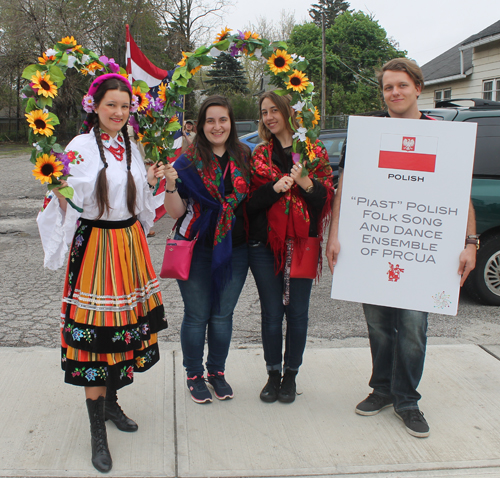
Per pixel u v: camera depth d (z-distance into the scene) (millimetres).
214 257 2734
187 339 2926
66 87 25156
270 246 2836
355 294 2738
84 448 2504
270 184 2705
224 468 2389
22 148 27328
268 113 2781
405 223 2664
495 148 4551
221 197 2748
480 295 4723
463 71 17359
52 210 2258
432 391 3123
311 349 3703
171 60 31266
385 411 2910
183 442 2578
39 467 2357
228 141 2830
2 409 2822
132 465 2393
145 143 2631
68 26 26219
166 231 7855
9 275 5504
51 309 4492
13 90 30844
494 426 2756
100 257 2375
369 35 37844
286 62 2684
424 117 2727
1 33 26797
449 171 2605
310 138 2652
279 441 2604
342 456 2490
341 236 2727
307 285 2906
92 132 2391
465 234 2627
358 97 35031
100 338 2334
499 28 15469
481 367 3422
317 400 3016
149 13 27906
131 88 2449
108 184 2348
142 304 2521
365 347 3766
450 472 2391
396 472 2385
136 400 2967
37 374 3211
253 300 4848
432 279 2664
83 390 3047
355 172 2680
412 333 2676
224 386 3018
